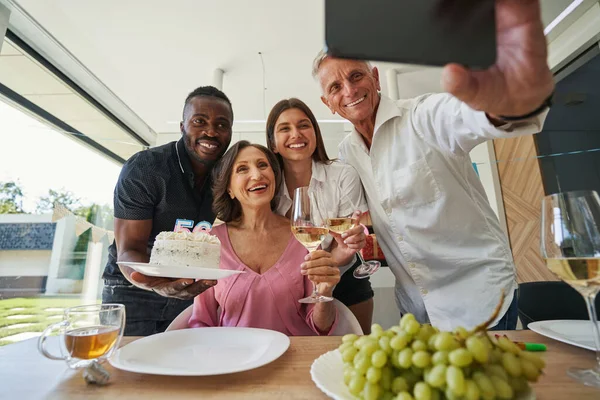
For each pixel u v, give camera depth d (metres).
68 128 3.29
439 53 0.28
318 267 0.91
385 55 0.27
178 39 2.94
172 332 0.77
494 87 0.45
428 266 1.29
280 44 3.03
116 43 2.95
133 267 0.83
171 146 1.74
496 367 0.38
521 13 0.43
